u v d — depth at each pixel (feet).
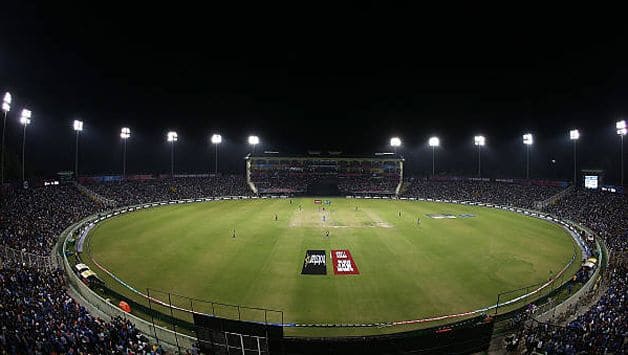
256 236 156.56
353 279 105.29
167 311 84.89
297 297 93.04
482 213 228.84
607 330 64.18
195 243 144.36
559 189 262.26
